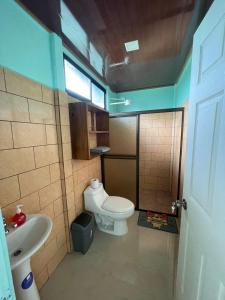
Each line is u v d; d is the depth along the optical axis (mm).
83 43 1496
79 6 1021
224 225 555
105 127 2385
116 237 1907
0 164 953
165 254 1644
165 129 2713
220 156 589
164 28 1260
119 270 1469
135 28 1263
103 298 1234
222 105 581
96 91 2471
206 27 741
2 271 444
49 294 1274
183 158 2023
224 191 560
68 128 1578
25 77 1110
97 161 2439
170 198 2809
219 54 613
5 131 979
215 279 606
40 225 1030
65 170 1546
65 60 1636
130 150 2441
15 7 1018
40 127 1264
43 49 1268
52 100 1394
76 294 1269
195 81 878
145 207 2559
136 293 1263
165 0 974
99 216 2018
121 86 2951
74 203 1743
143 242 1822
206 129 726
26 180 1146
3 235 447
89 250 1713
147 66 2041
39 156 1262
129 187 2539
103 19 1154
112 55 1729
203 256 724
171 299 1211
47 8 1043
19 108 1071
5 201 994
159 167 2848
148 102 3143
